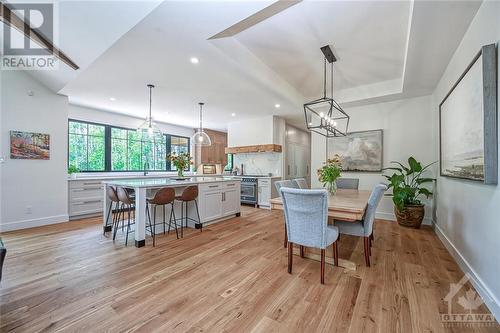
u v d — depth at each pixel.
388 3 2.10
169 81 3.52
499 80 1.62
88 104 4.86
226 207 4.48
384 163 4.51
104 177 4.97
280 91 3.93
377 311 1.67
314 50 2.99
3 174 3.57
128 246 2.98
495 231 1.67
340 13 2.25
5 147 3.59
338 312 1.66
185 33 2.27
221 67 3.00
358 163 4.75
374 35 2.62
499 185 1.61
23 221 3.76
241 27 2.19
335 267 2.38
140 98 4.41
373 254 2.74
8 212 3.62
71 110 4.91
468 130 2.13
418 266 2.40
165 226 3.75
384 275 2.21
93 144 5.34
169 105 4.91
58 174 4.16
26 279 2.10
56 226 3.91
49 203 4.05
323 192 1.97
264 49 2.99
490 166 1.67
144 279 2.12
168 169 7.00
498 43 1.63
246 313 1.65
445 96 2.96
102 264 2.44
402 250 2.86
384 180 4.48
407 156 4.27
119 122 5.74
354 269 2.33
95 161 5.37
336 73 3.73
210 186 4.10
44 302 1.76
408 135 4.27
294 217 2.18
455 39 2.33
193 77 3.35
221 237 3.40
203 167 7.76
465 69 2.19
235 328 1.50
